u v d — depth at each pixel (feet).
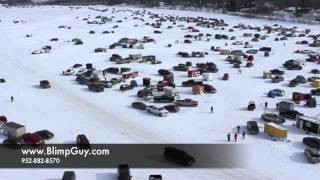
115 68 285.84
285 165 144.97
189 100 210.79
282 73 283.18
